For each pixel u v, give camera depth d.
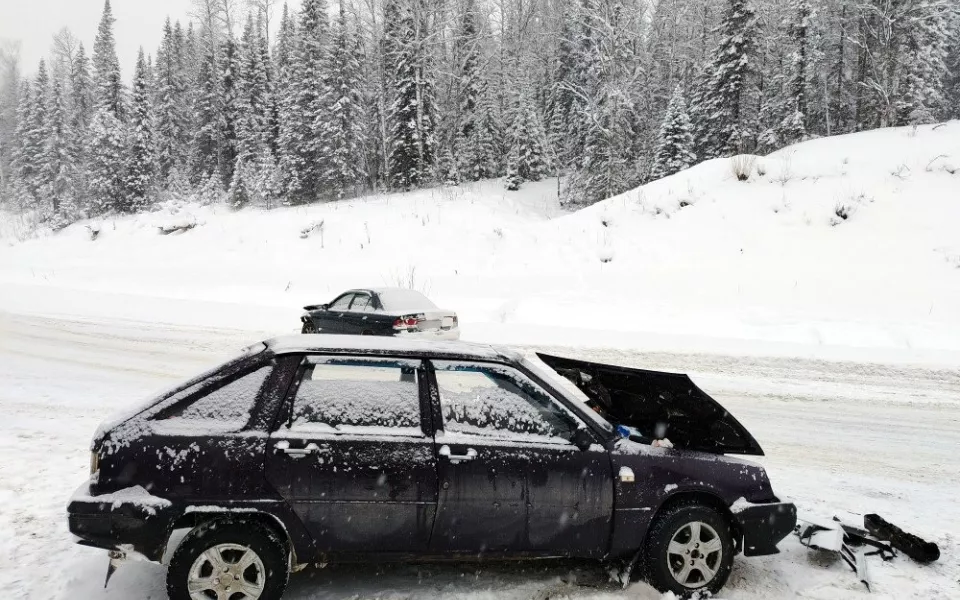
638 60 37.62
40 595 3.45
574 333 13.87
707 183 22.97
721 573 3.69
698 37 47.03
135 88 44.25
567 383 8.97
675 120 34.00
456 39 43.03
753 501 3.79
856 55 43.50
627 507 3.60
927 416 8.19
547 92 48.97
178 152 52.16
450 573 3.85
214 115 46.91
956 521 4.96
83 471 5.40
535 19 50.19
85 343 12.54
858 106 41.75
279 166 38.84
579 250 21.14
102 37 59.28
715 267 18.16
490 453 3.48
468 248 23.56
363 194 38.69
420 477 3.38
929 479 5.95
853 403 8.76
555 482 3.53
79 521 3.13
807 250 17.97
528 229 24.03
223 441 3.28
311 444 3.32
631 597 3.63
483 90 43.16
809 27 36.31
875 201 19.28
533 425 3.68
